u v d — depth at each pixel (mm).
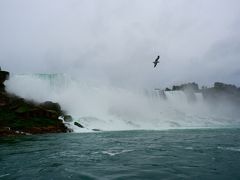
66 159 15586
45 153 17922
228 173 11766
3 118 37406
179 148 19578
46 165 13898
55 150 19297
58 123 39844
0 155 17188
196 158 15336
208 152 17516
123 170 12445
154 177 11141
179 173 11805
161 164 13727
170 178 10977
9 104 41375
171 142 23750
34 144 23094
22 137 30422
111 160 15070
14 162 14828
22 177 11562
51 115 40812
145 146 20953
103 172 12102
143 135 32156
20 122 37531
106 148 20094
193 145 21297
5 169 13086
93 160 15148
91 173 11930
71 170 12594
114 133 35844
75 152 18234
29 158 16047
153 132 37594
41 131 36406
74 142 24484
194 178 10984
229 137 28750
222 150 18391
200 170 12336
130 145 21781
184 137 29000
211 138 27547
